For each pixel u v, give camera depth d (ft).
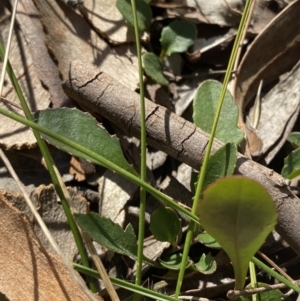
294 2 0.75
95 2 0.76
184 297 0.58
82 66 0.64
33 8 0.74
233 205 0.42
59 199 0.61
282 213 0.56
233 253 0.47
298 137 0.67
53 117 0.60
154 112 0.62
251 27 0.80
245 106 0.75
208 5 0.81
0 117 0.67
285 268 0.63
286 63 0.77
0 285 0.52
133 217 0.65
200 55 0.78
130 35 0.75
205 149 0.60
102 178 0.66
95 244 0.62
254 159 0.71
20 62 0.71
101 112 0.64
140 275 0.55
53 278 0.53
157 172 0.69
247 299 0.56
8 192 0.60
